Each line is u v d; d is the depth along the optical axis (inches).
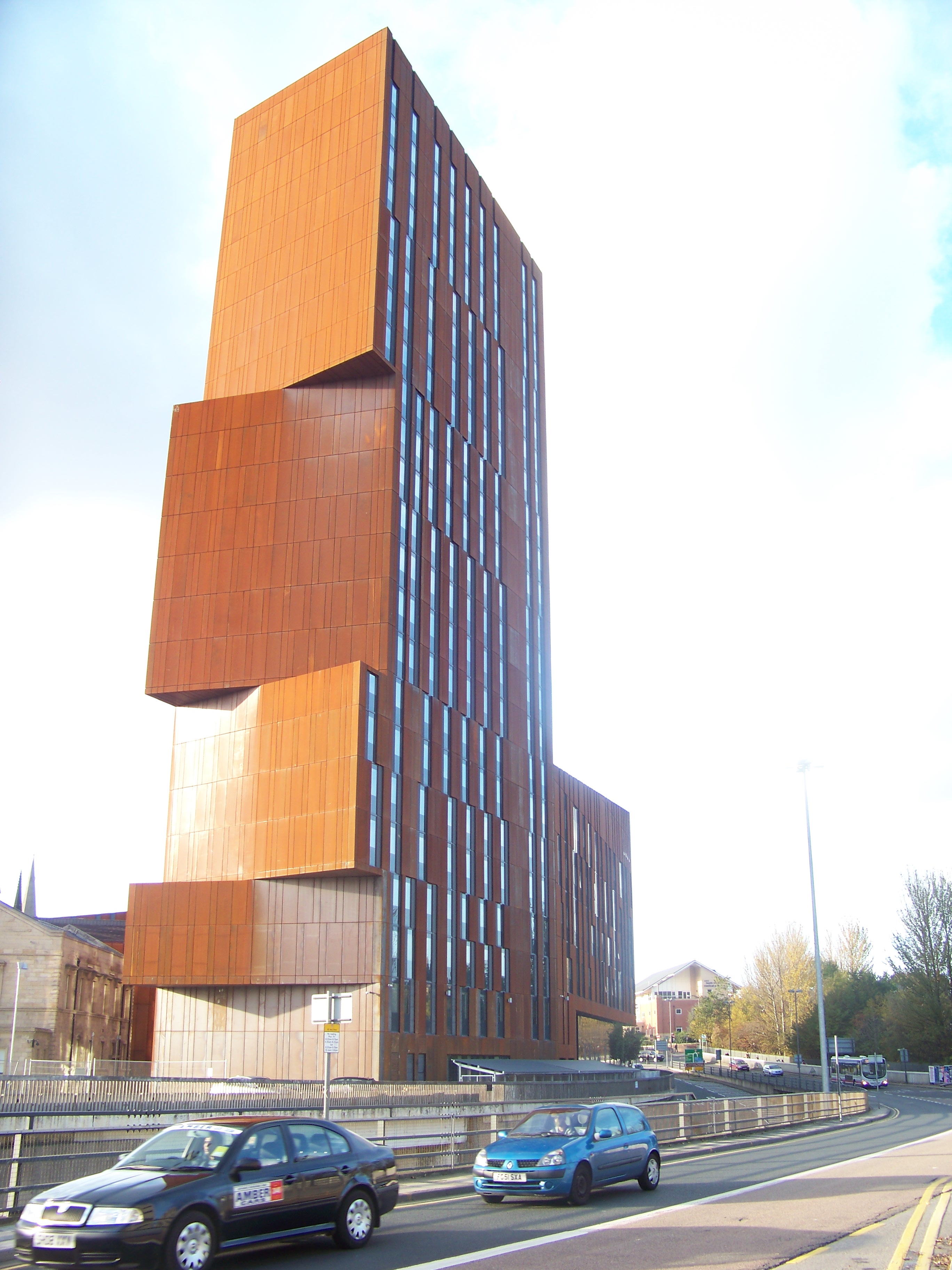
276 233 2738.7
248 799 2285.9
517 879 2824.8
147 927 2204.7
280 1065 2100.1
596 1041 4015.8
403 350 2568.9
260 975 2137.1
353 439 2464.3
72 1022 2861.7
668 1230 574.2
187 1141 514.9
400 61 2763.3
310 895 2158.0
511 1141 718.5
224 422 2559.1
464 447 2851.9
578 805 3973.9
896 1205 665.0
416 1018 2206.0
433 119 2910.9
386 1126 927.0
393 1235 579.5
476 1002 2492.6
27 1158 568.1
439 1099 1121.4
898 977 3863.2
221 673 2375.7
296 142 2795.3
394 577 2372.0
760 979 4926.2
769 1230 571.5
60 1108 691.4
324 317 2536.9
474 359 2994.6
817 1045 4616.1
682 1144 1125.7
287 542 2428.6
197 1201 467.8
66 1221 445.4
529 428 3380.9
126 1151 655.8
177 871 2357.3
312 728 2212.1
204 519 2493.8
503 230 3339.1
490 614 2893.7
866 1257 488.4
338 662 2313.0
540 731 3198.8
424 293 2726.4
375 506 2400.3
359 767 2117.4
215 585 2439.7
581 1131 729.6
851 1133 1386.6
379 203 2536.9
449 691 2578.7
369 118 2640.3
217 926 2180.1
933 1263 469.4
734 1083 3339.1
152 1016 3513.8
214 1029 2177.7
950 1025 3624.5
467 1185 772.6
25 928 2755.9
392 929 2159.2
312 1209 521.0
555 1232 579.2
